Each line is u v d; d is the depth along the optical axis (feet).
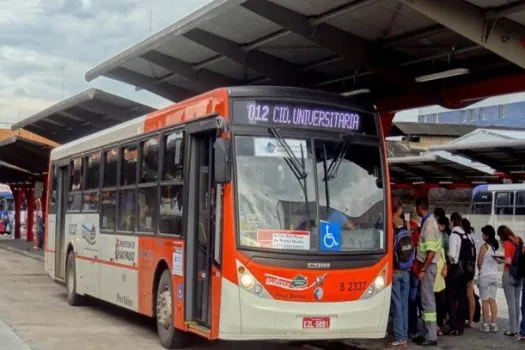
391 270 31.27
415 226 40.34
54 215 58.80
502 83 38.01
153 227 37.50
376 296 30.55
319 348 38.06
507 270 40.73
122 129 43.88
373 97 45.29
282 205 29.81
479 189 113.80
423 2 29.45
